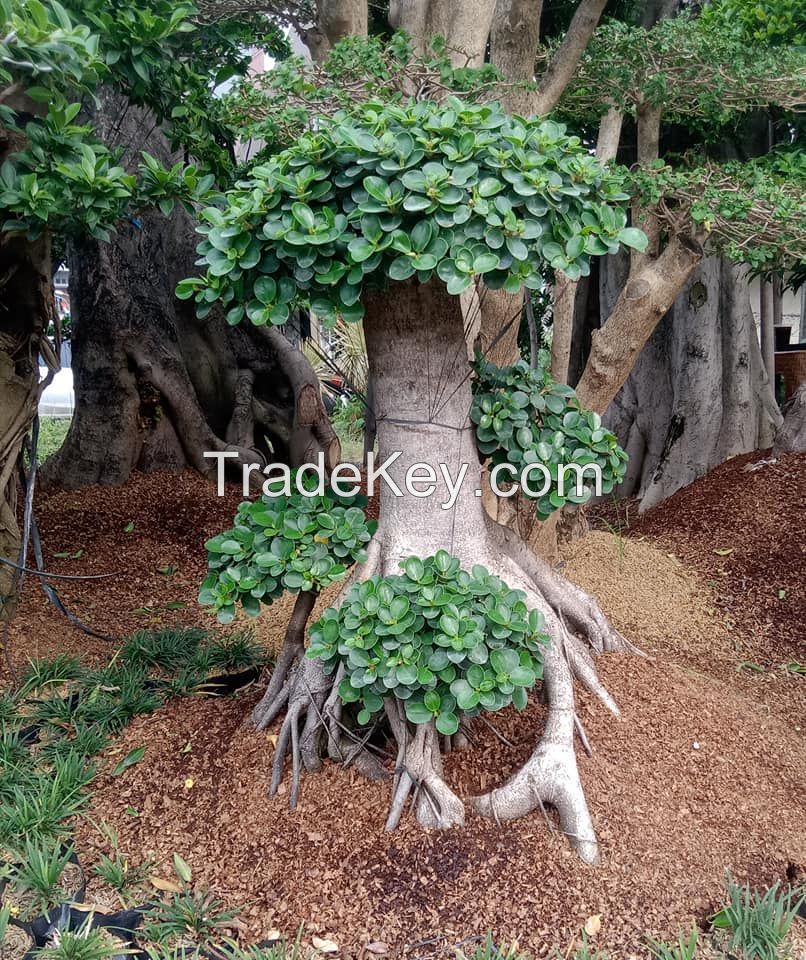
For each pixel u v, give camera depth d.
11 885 2.64
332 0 4.18
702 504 6.57
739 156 7.36
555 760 2.71
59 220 3.34
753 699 4.04
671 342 8.02
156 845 2.80
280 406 8.10
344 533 2.75
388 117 2.33
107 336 7.11
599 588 5.21
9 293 3.99
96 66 2.87
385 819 2.72
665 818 2.83
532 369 3.13
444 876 2.54
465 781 2.87
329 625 2.52
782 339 9.23
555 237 2.33
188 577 5.63
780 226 3.79
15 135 3.57
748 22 4.88
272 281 2.33
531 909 2.46
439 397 2.87
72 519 6.34
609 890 2.54
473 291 4.08
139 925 2.50
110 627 4.65
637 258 4.93
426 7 4.52
